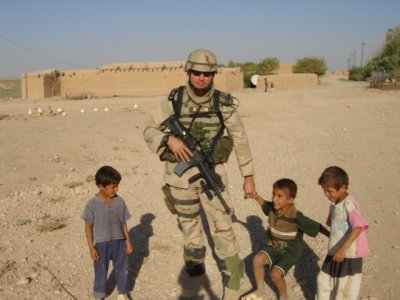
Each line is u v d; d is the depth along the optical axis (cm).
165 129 415
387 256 502
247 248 523
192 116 399
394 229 587
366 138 1332
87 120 1738
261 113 2019
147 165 931
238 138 410
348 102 2541
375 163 996
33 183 782
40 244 521
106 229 393
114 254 400
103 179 387
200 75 381
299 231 398
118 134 1337
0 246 511
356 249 351
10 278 441
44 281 440
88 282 446
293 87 4825
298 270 471
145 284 443
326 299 367
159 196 719
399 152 1112
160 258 497
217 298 422
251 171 417
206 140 401
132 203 680
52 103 3103
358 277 354
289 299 414
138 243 534
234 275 402
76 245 522
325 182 357
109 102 3016
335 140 1308
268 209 407
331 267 361
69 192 725
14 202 666
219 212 405
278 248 398
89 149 1095
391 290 427
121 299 405
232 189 771
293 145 1223
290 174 892
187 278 457
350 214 347
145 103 2839
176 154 395
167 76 3988
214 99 403
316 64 7006
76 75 4200
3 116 1941
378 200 718
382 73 3691
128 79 4066
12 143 1171
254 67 6019
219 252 408
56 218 604
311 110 2134
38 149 1084
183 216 432
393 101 2508
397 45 5638
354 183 825
